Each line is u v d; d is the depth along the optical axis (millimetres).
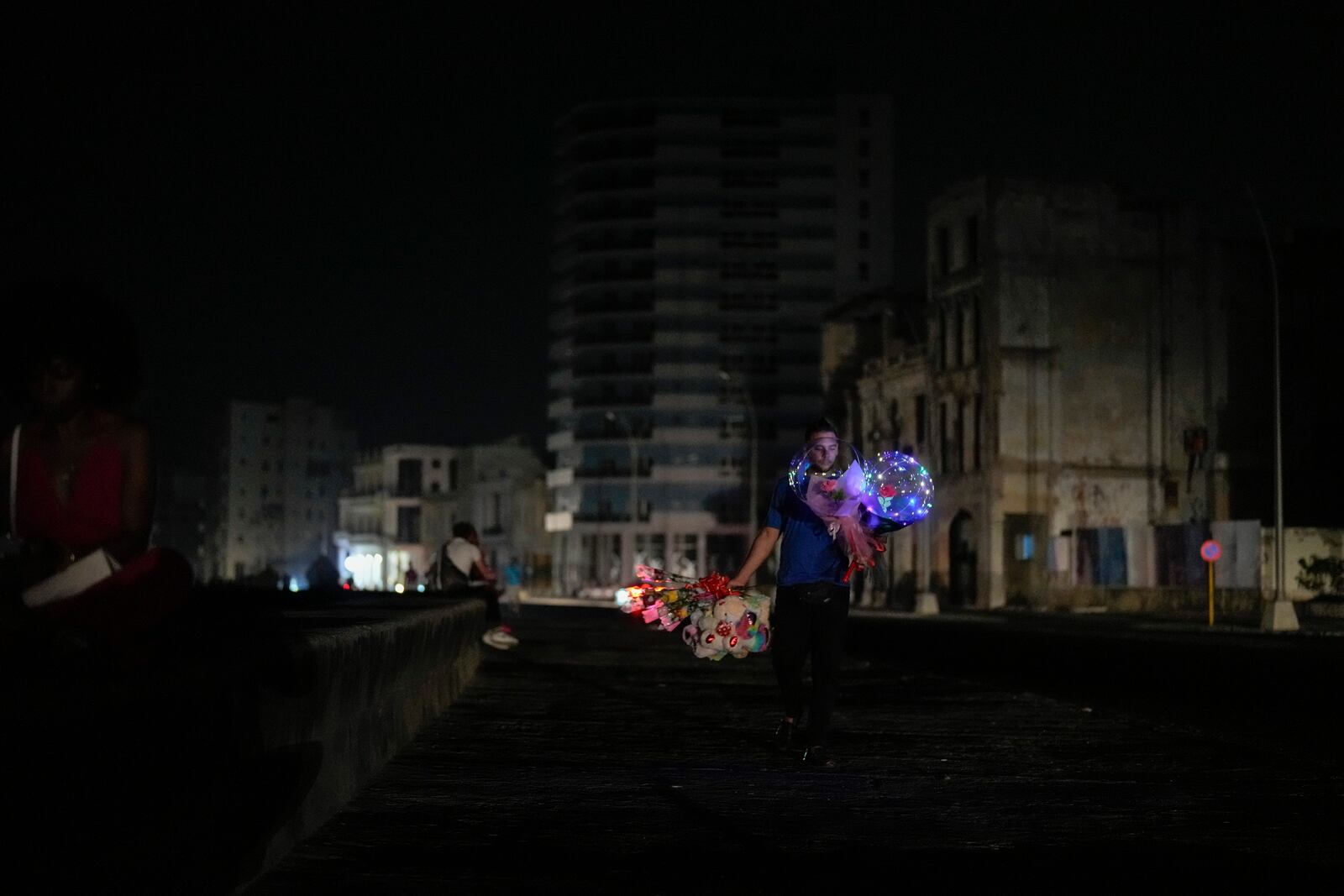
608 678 18016
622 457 121438
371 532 158250
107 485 4590
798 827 7547
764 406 120688
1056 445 61781
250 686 5359
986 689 17203
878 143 120688
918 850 6977
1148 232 63156
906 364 71750
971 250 64750
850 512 9656
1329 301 63375
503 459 139125
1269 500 62000
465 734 11430
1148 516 62469
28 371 4562
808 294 120875
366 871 6156
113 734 3803
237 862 5324
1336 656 24641
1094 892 6105
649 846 6957
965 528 64812
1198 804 8500
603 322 123312
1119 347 62562
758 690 16359
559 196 127625
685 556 118562
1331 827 7750
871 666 21797
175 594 4633
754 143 120500
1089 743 11648
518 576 59312
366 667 7855
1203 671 21141
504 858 6594
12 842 3221
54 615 4438
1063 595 58094
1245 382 62938
